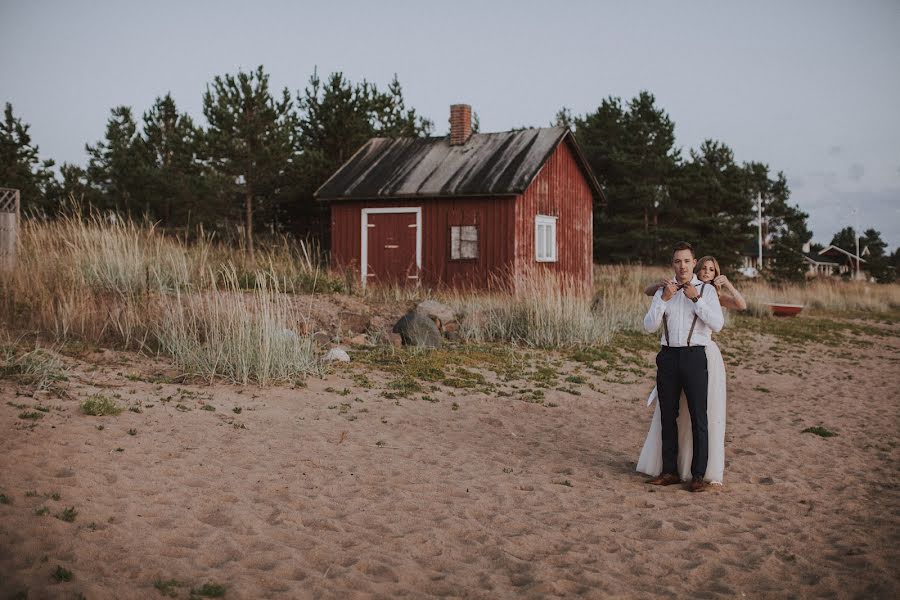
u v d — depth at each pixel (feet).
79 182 98.73
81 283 38.27
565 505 19.16
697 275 21.56
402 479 20.30
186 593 12.72
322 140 94.07
